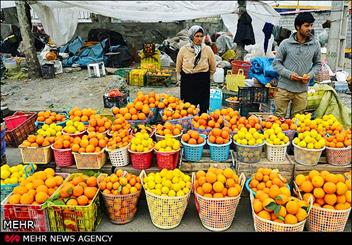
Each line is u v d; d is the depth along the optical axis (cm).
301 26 391
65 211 279
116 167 338
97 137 341
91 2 827
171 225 299
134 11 855
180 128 365
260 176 303
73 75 1070
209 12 880
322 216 279
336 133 351
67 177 313
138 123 394
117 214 302
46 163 345
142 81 938
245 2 838
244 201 346
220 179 291
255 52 987
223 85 838
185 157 346
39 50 1394
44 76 1027
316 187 284
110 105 609
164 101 421
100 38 1334
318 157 327
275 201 272
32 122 499
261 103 605
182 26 1494
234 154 353
